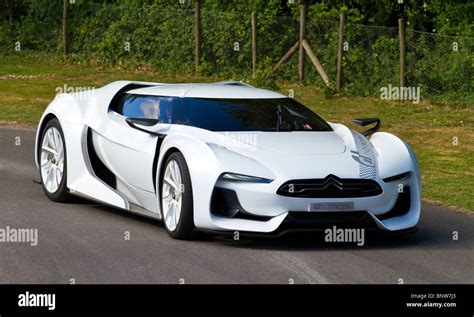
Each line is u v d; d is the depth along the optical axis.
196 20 22.38
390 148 8.24
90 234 7.85
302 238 8.01
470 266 7.09
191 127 8.27
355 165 7.74
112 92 9.30
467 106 18.98
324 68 20.92
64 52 24.34
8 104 18.05
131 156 8.53
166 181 7.94
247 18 22.30
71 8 24.61
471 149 14.91
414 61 19.94
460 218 9.39
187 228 7.66
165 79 22.08
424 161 13.74
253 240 7.84
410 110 18.67
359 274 6.71
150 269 6.69
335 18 23.19
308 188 7.47
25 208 8.97
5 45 24.94
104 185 8.90
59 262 6.84
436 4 23.98
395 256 7.36
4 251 7.15
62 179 9.30
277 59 21.81
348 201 7.55
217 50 22.38
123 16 23.83
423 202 10.34
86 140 9.14
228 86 9.29
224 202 7.56
